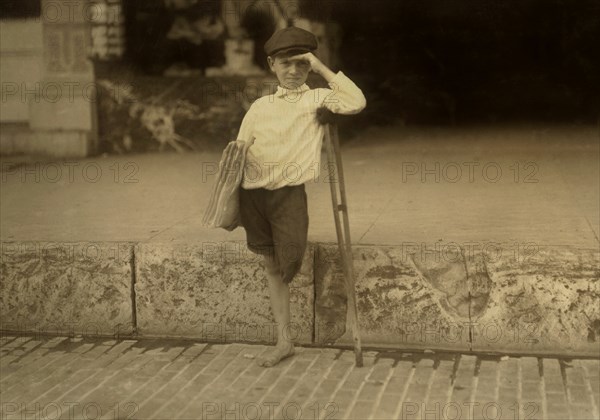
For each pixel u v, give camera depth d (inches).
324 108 158.1
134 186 281.1
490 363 165.9
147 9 363.6
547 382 154.6
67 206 244.5
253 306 182.1
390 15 431.2
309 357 171.8
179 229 207.6
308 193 259.1
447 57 443.5
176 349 179.8
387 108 436.1
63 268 189.5
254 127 160.1
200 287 184.1
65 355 177.2
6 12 356.2
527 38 466.9
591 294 166.1
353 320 165.3
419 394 150.3
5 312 193.0
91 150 361.1
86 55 359.3
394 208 230.7
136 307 187.6
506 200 238.8
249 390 154.6
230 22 364.2
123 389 156.7
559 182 266.2
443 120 440.1
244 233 200.5
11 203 250.5
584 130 394.9
